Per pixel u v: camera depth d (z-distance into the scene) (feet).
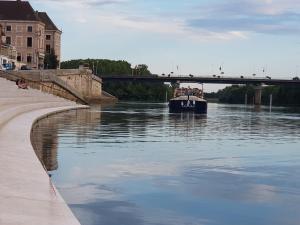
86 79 368.27
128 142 72.74
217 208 33.19
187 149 65.62
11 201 30.30
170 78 556.51
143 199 35.14
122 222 29.30
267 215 31.73
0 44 366.43
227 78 555.28
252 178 44.42
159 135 87.40
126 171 46.06
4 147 52.75
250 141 80.94
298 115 246.68
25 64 454.40
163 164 51.13
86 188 37.99
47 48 546.67
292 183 42.32
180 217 30.78
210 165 51.49
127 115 171.73
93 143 69.67
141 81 573.33
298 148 70.38
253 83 570.87
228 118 181.98
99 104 346.95
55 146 64.18
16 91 172.24
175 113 216.54
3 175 37.35
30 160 45.06
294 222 30.27
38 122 106.52
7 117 92.38
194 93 269.23
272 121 165.48
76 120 122.42
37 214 28.19
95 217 30.14
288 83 558.15
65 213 28.91
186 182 41.68
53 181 40.16
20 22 476.54
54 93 267.80
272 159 57.47
